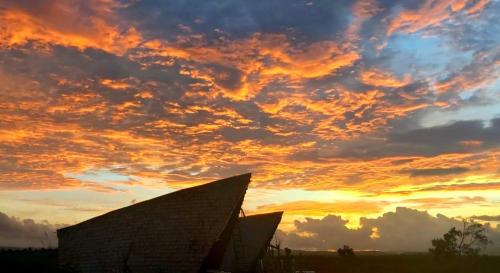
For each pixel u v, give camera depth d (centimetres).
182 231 4038
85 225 4825
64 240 4884
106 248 4366
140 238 4178
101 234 4556
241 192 4081
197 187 4247
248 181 4103
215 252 4566
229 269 5734
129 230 4322
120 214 4562
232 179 4153
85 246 4606
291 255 6300
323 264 8469
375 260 8756
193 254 3881
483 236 8975
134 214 4428
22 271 3753
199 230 3988
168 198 4316
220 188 4150
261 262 6131
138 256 4069
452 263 8569
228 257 5819
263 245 6075
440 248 9012
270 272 6028
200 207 4119
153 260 3988
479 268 8194
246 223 6275
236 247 5862
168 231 4091
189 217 4094
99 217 4769
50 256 5419
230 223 4506
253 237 6094
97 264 4328
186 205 4184
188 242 3950
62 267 4375
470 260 8662
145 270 3972
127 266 4038
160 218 4219
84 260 4484
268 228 6203
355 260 8694
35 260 4700
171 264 3909
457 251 8988
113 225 4531
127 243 4222
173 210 4209
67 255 4703
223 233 4528
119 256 4178
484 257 8850
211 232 3941
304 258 8788
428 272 8006
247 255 5900
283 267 6150
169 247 3997
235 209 4422
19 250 5994
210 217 4025
